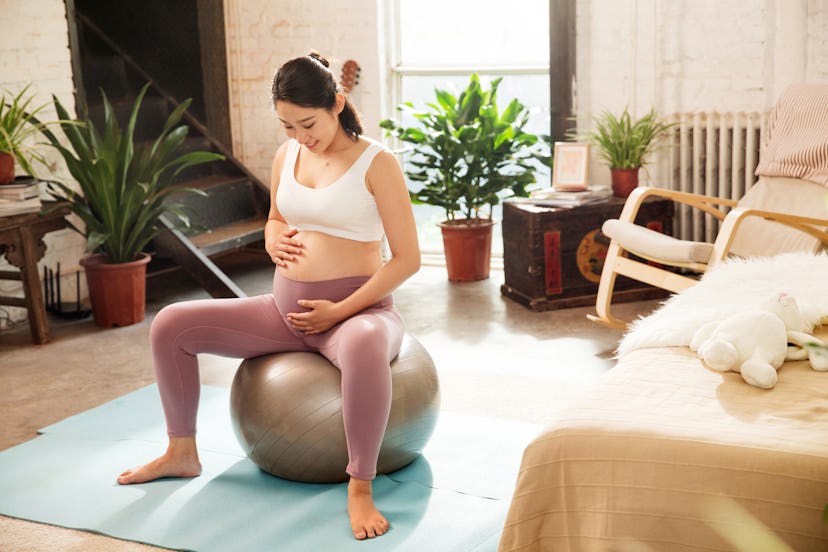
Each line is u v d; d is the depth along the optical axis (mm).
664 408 1900
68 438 2898
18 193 3791
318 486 2490
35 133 4312
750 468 1672
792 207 3609
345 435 2402
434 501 2393
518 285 4336
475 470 2568
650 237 3479
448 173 4668
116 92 5508
